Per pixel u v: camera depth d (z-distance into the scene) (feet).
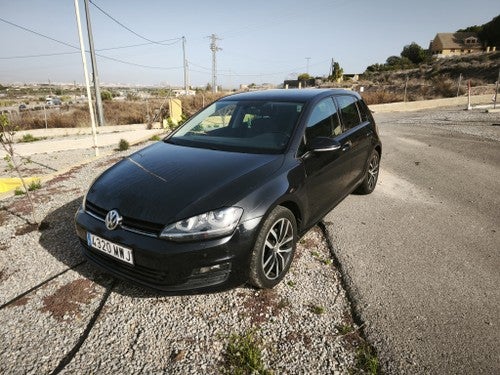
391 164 23.45
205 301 8.84
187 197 8.02
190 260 7.50
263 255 8.55
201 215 7.62
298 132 10.56
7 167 28.89
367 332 7.80
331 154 11.58
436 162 23.75
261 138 10.75
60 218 13.75
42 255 10.98
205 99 98.89
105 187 9.13
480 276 9.98
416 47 240.53
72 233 12.46
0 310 8.52
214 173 8.91
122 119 84.58
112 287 9.37
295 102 11.86
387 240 12.12
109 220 8.18
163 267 7.54
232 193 8.09
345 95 14.57
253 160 9.58
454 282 9.67
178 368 6.89
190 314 8.39
